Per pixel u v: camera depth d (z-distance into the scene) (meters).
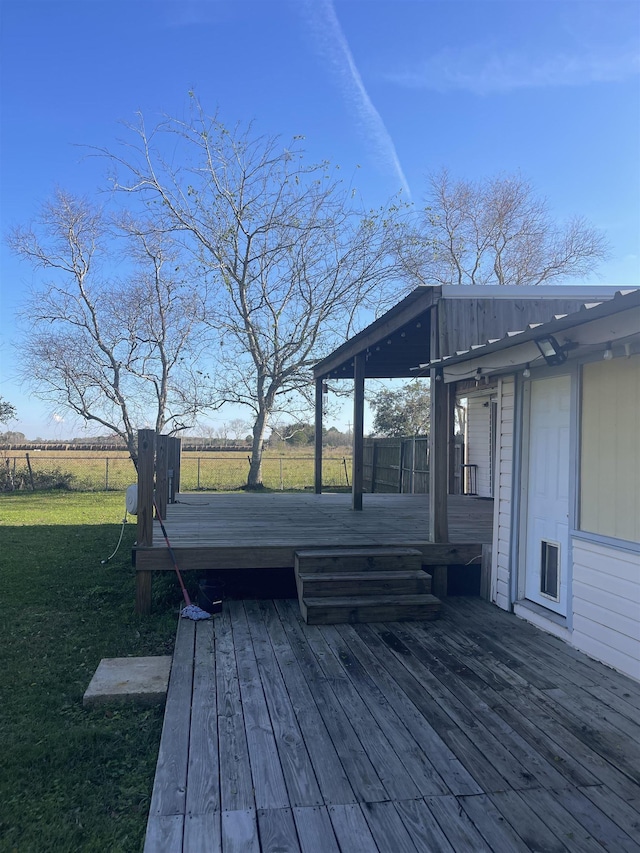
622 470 3.77
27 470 18.91
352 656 4.05
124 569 7.30
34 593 6.18
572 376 4.27
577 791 2.44
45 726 3.26
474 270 23.20
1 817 2.44
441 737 2.90
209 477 21.84
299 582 5.16
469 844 2.10
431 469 5.89
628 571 3.71
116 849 2.24
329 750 2.77
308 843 2.10
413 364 10.36
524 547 5.12
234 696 3.38
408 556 5.41
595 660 3.98
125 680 3.71
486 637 4.47
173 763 2.64
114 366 18.88
